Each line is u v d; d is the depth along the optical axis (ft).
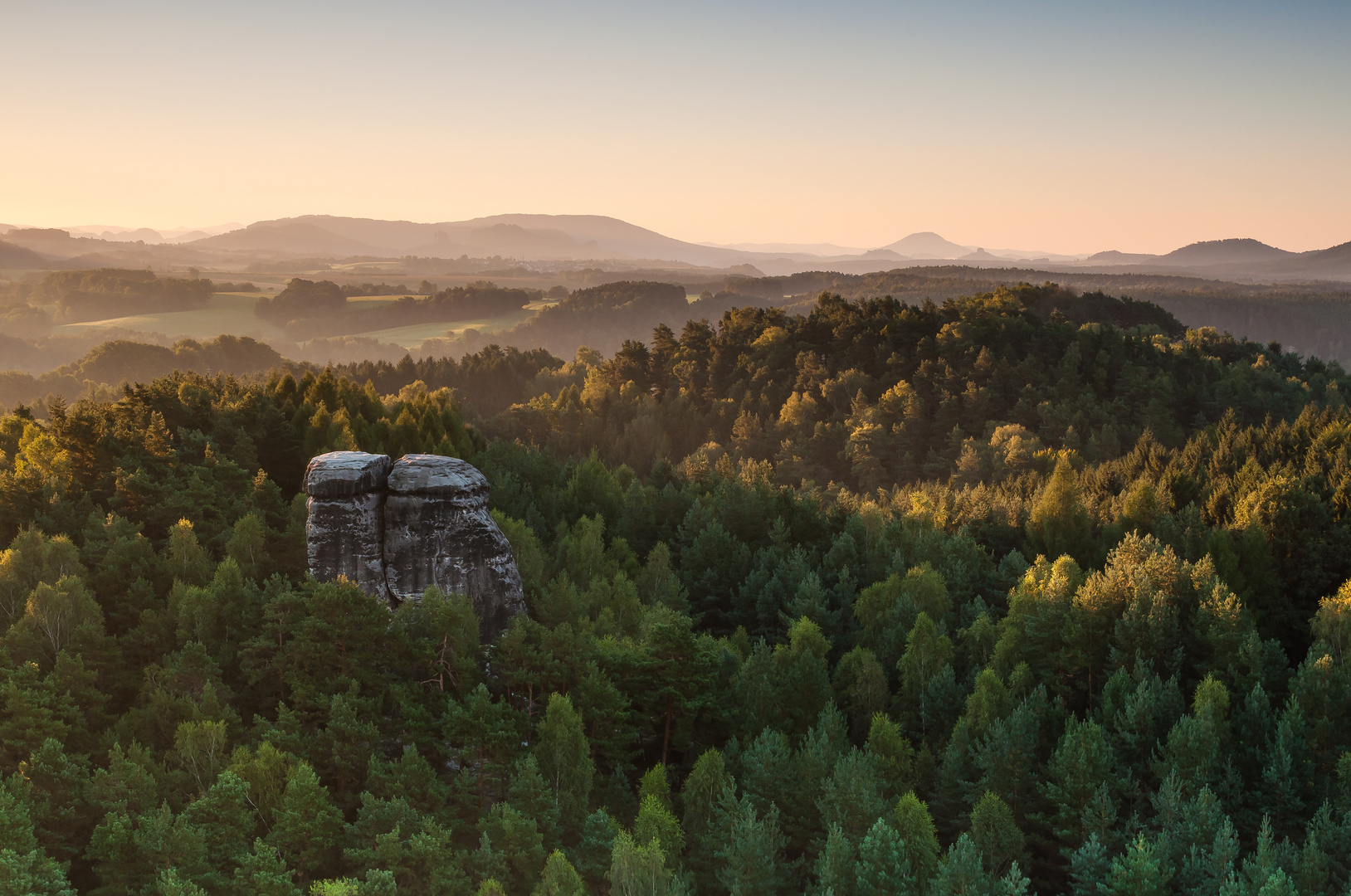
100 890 102.89
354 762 125.90
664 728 160.04
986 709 155.33
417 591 172.65
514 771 126.93
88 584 167.73
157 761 125.90
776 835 127.24
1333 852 123.24
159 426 241.35
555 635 149.89
